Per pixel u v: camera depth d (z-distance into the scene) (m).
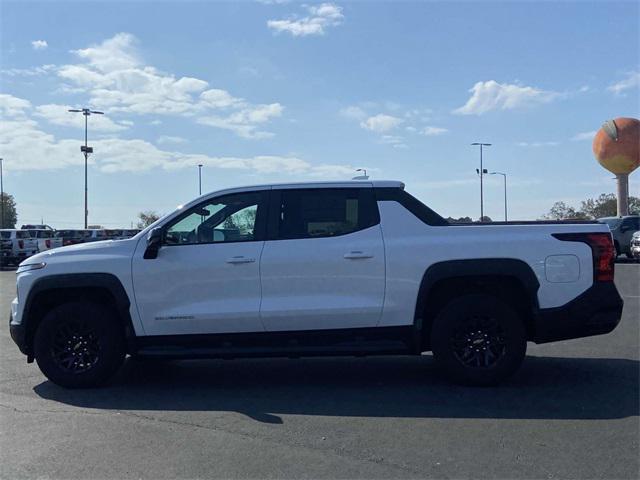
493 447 4.85
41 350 6.79
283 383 7.00
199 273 6.64
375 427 5.37
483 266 6.43
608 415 5.63
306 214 6.76
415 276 6.49
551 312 6.42
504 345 6.52
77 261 6.77
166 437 5.18
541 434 5.14
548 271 6.44
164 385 7.00
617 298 6.47
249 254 6.62
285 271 6.57
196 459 4.68
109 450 4.89
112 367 6.82
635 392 6.40
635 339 9.29
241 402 6.23
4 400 6.40
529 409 5.84
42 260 6.87
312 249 6.59
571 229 6.55
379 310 6.52
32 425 5.54
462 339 6.59
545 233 6.52
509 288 6.75
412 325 6.53
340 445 4.93
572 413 5.70
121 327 6.86
